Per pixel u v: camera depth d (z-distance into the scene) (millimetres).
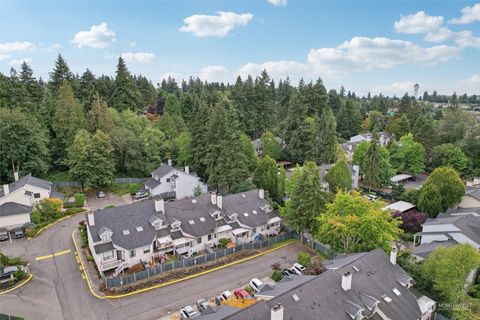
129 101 90750
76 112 71062
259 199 53000
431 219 49375
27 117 64500
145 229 41844
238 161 63156
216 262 41625
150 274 38031
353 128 113125
